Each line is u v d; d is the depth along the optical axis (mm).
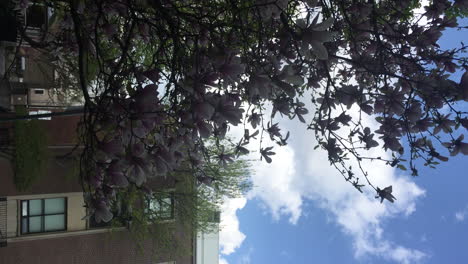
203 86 1970
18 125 8320
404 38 3025
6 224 8742
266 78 2145
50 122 9141
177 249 10734
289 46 2609
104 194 1920
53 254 9406
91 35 2875
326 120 3264
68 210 9539
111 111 1877
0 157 8562
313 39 1882
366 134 3053
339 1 3090
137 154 1830
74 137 8922
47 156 8820
